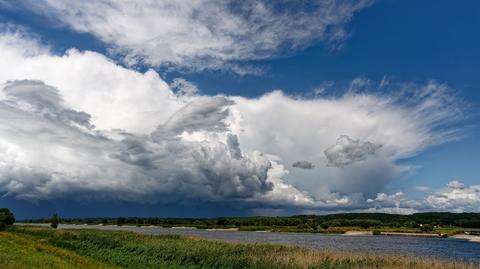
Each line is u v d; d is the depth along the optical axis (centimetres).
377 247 9850
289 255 4228
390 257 4269
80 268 3198
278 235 16212
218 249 4619
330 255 4247
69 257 3834
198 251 4372
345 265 3731
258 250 4712
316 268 3581
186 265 3903
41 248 4234
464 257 7400
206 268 3772
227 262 3825
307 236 16138
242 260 3884
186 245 5066
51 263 3147
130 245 5172
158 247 4791
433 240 14888
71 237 6419
